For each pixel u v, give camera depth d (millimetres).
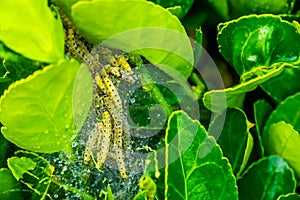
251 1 424
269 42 412
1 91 396
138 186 411
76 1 372
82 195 406
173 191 389
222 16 435
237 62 417
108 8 364
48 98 367
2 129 379
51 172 400
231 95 408
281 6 424
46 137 384
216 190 396
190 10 433
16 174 397
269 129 430
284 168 423
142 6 367
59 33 358
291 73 426
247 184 424
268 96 446
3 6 349
